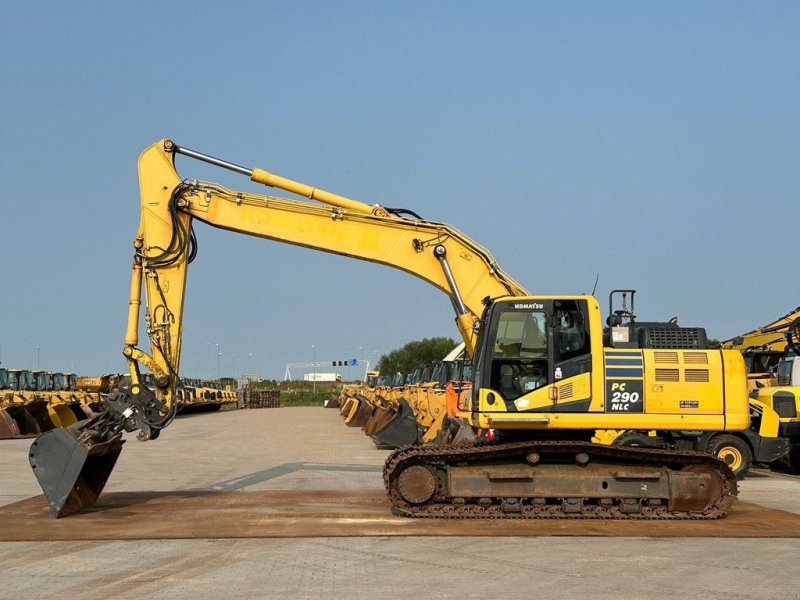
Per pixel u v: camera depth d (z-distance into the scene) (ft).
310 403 402.31
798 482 66.13
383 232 54.29
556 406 46.37
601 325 47.14
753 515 47.29
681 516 45.16
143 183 53.36
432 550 37.35
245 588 30.73
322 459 82.74
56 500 45.70
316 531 41.55
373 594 29.86
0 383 125.70
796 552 37.11
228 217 53.62
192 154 53.78
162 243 52.95
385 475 45.60
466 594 29.86
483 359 46.98
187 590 30.50
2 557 36.24
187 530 41.86
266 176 53.67
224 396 273.33
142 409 50.55
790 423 71.56
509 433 48.19
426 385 101.14
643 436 54.13
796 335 77.77
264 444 104.73
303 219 54.08
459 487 45.32
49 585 31.35
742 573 33.12
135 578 32.32
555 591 30.30
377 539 39.88
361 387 192.75
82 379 135.74
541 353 46.80
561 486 45.39
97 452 47.75
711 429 46.73
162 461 81.25
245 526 42.91
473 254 54.19
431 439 89.66
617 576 32.58
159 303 52.54
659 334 48.03
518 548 37.78
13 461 80.69
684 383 46.75
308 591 30.27
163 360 51.67
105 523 44.06
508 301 47.29
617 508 45.55
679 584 31.37
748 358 87.40
